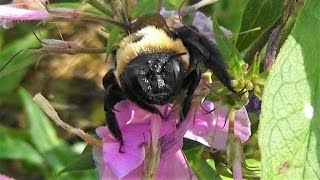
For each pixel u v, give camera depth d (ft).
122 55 0.38
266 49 0.41
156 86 0.37
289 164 0.33
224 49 0.40
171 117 0.38
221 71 0.39
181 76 0.37
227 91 0.39
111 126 0.39
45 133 0.68
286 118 0.34
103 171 0.39
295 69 0.34
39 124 0.68
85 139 0.39
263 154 0.33
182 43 0.39
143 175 0.38
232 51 0.39
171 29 0.41
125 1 0.40
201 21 0.45
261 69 0.42
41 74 0.75
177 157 0.40
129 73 0.37
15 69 0.44
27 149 0.69
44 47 0.42
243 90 0.38
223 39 0.40
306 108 0.34
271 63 0.40
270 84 0.34
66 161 0.67
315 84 0.34
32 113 0.68
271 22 0.44
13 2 0.41
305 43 0.34
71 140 0.69
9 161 0.71
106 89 0.40
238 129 0.40
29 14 0.41
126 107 0.39
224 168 0.42
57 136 0.70
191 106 0.39
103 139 0.39
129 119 0.39
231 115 0.39
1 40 0.64
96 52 0.42
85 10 0.43
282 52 0.34
